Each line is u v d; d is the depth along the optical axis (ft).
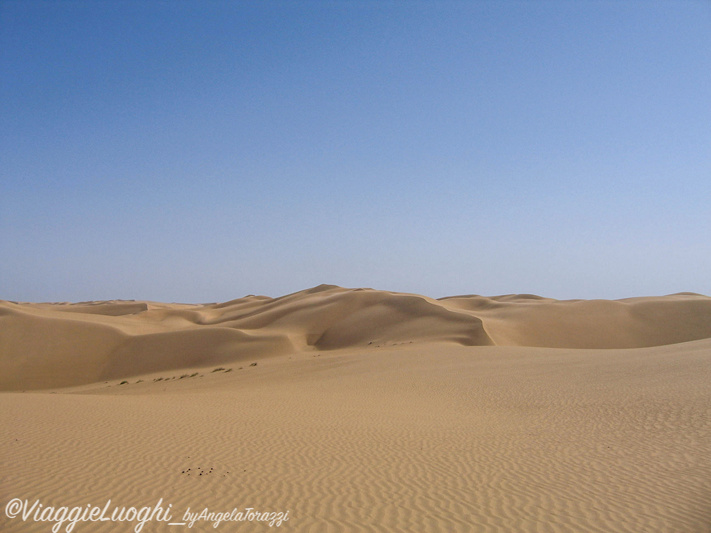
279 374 132.57
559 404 68.54
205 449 41.86
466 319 247.91
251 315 356.38
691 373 77.41
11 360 206.28
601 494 33.50
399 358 134.82
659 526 28.71
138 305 465.47
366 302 310.45
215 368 188.55
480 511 30.71
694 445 44.11
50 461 37.11
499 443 47.47
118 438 44.09
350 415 61.87
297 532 27.53
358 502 31.71
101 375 205.98
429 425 56.44
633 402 63.52
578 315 296.10
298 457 40.78
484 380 93.81
